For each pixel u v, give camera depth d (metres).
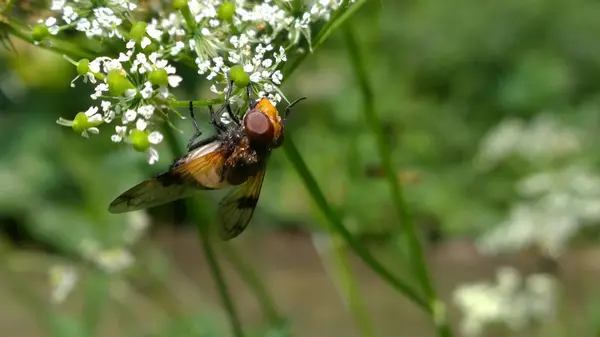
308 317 0.23
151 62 0.11
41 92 0.29
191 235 0.26
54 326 0.18
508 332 0.21
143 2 0.12
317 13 0.12
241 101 0.12
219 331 0.18
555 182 0.20
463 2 0.38
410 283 0.22
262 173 0.12
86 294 0.18
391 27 0.36
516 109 0.35
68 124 0.11
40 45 0.12
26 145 0.29
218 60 0.11
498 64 0.36
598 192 0.19
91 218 0.22
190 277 0.24
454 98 0.36
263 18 0.12
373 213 0.22
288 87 0.32
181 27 0.12
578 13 0.38
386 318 0.22
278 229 0.27
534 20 0.37
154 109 0.11
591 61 0.37
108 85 0.11
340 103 0.30
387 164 0.15
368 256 0.14
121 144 0.16
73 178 0.28
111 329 0.21
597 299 0.21
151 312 0.21
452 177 0.29
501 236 0.20
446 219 0.28
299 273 0.25
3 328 0.22
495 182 0.29
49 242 0.26
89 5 0.12
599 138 0.29
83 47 0.13
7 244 0.21
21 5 0.13
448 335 0.15
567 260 0.22
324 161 0.25
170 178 0.12
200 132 0.12
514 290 0.19
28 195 0.27
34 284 0.22
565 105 0.35
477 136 0.33
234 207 0.13
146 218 0.18
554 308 0.19
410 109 0.33
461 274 0.24
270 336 0.16
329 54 0.34
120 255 0.18
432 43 0.36
